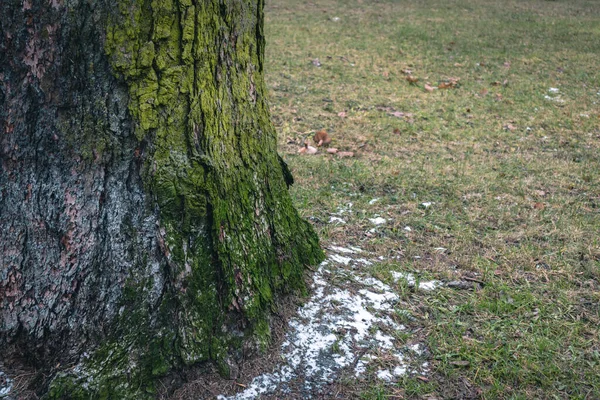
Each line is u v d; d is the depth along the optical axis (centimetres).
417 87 802
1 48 233
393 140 608
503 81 842
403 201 456
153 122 238
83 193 243
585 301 330
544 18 1276
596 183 506
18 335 250
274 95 734
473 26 1174
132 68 232
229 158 266
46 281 246
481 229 414
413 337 292
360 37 1053
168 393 243
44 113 238
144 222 244
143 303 244
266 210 290
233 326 260
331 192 465
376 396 253
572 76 877
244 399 246
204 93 249
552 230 410
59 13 226
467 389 262
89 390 230
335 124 646
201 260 250
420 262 362
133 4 226
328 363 268
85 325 244
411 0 1441
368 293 317
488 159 563
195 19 239
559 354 284
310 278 316
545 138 638
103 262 245
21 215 247
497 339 293
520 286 340
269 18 1193
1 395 237
